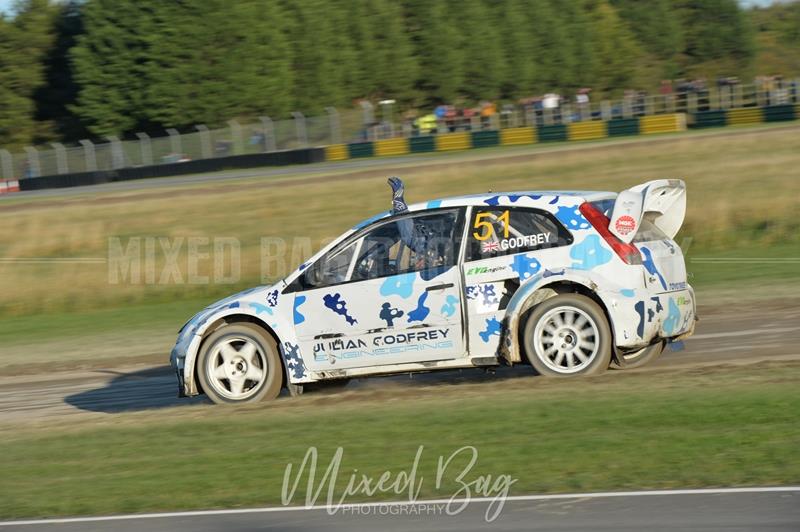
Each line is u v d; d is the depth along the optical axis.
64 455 13.47
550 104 106.88
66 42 137.00
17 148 132.75
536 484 10.30
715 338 18.91
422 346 15.28
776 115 83.44
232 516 10.04
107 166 96.12
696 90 101.44
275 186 59.56
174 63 113.69
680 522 8.95
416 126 102.00
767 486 9.74
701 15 177.00
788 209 37.12
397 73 134.12
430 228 15.49
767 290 24.59
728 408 12.73
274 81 116.88
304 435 13.12
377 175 60.75
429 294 15.20
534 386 14.62
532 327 14.98
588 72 150.12
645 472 10.41
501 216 15.32
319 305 15.57
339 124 98.12
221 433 13.74
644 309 14.78
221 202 51.25
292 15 124.44
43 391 20.66
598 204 15.30
